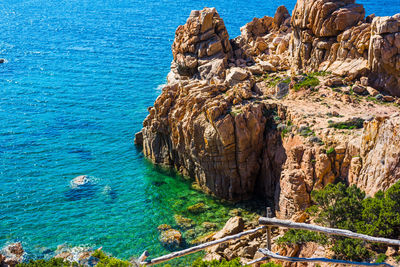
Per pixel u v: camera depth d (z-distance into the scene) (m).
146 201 55.72
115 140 73.25
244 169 55.03
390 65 58.38
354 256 30.73
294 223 23.09
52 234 48.81
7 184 58.81
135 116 83.25
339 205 35.00
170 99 63.19
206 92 59.47
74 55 126.12
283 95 61.22
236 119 53.72
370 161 41.47
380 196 34.34
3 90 95.44
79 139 73.06
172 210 53.50
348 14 64.88
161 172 63.34
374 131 42.12
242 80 65.00
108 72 110.44
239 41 85.00
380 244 31.22
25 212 52.84
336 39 67.12
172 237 46.97
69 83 101.31
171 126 61.75
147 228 49.88
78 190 57.84
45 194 56.72
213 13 78.69
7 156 66.44
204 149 56.31
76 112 84.38
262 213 52.03
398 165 37.09
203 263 23.77
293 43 75.56
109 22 177.62
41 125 78.00
